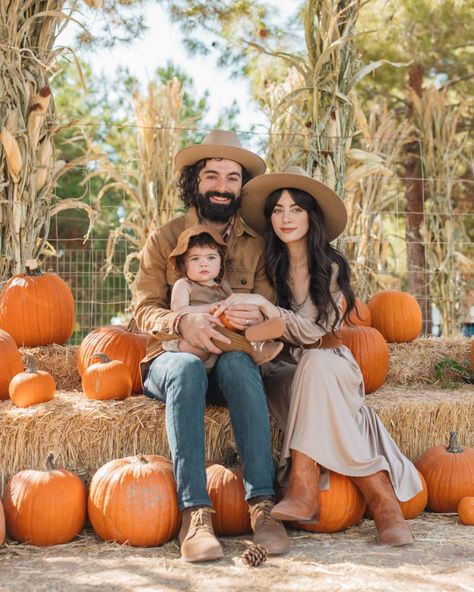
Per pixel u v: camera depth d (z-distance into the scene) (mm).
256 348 2932
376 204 6234
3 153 4098
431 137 6910
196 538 2516
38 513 2711
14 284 3854
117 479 2758
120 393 3203
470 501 3062
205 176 3367
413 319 4430
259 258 3322
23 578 2359
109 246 6223
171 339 3010
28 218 4195
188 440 2656
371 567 2447
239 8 6551
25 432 2967
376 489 2850
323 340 3207
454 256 6797
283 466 2967
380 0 8125
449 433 3580
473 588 2256
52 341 3871
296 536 2855
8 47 4047
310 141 4656
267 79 7129
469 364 4359
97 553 2627
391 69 8523
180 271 3215
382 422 3414
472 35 8297
